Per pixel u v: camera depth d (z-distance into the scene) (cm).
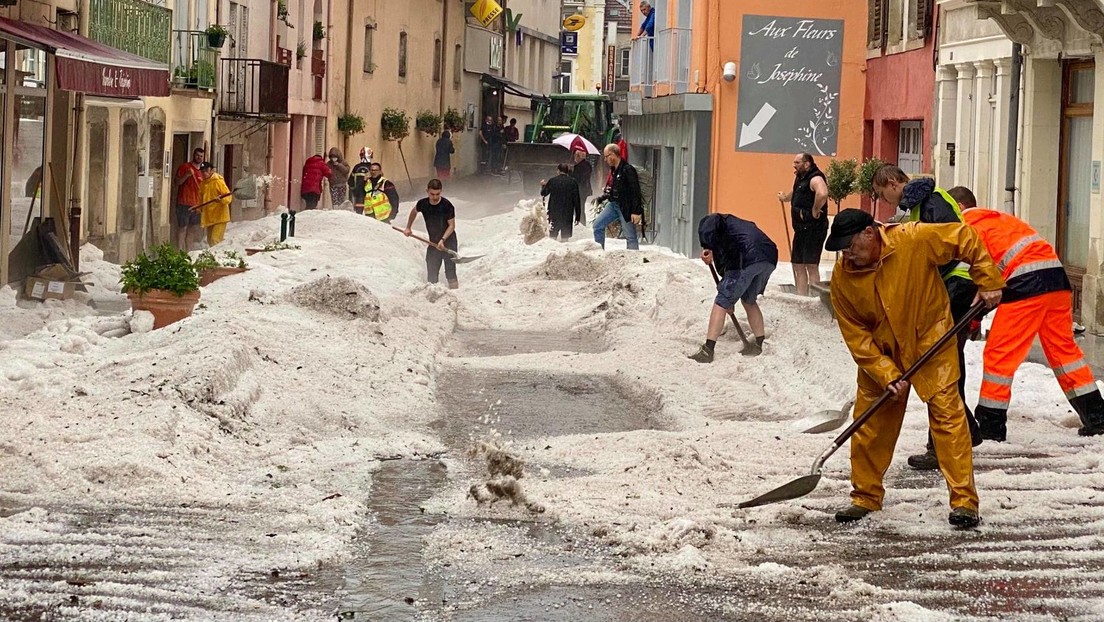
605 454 1096
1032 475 1012
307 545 825
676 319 1811
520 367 1559
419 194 6031
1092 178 1991
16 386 1207
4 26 1755
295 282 2222
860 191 2953
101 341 1495
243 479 988
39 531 833
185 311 1630
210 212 3091
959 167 2658
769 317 1712
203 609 707
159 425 1045
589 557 818
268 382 1263
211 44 3338
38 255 2120
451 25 6519
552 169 5569
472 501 927
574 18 9244
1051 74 2202
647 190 3794
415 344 1608
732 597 747
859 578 780
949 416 893
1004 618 714
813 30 3203
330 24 4800
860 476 916
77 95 2494
